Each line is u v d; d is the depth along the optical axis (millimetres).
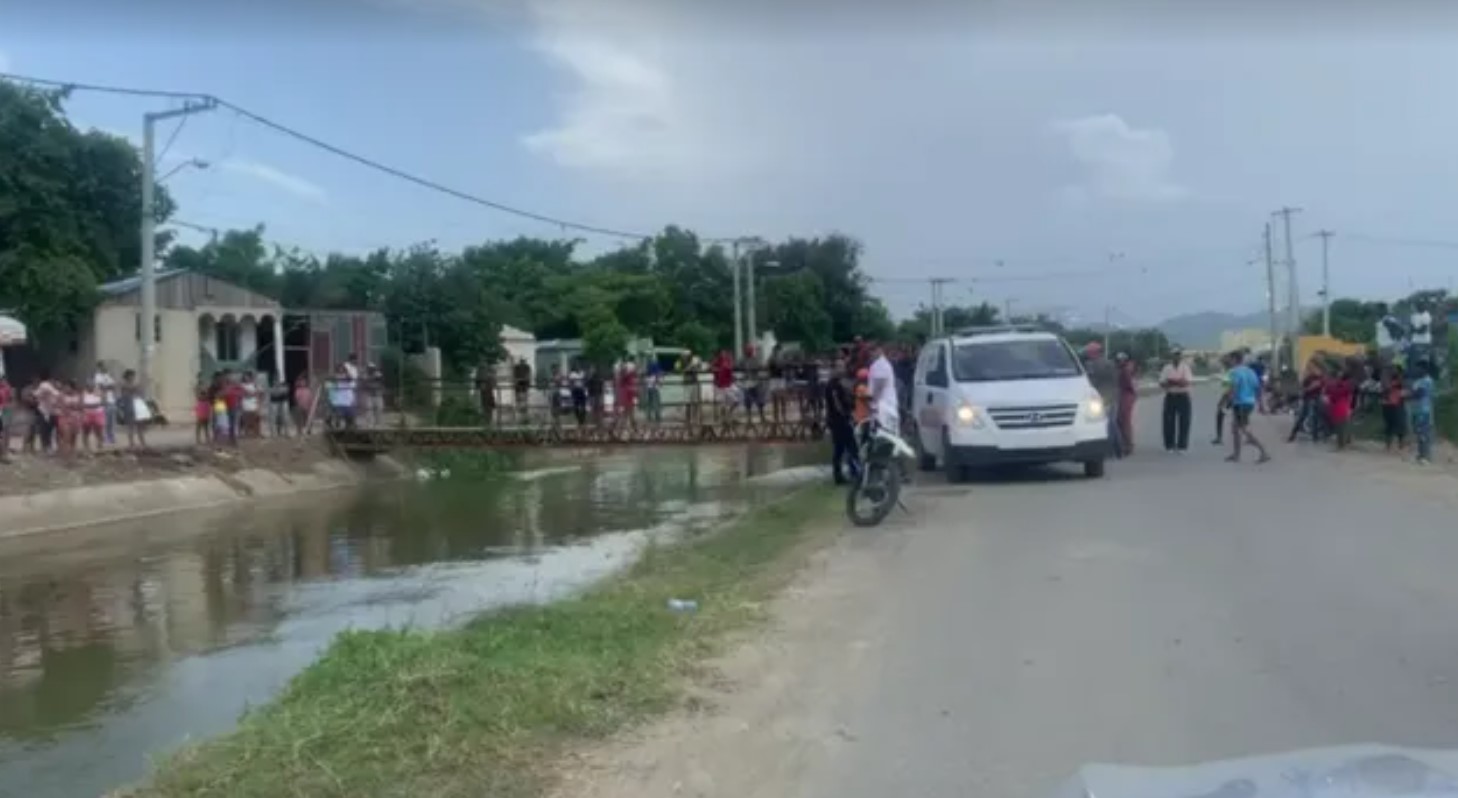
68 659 12258
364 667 7695
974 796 5609
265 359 43312
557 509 24094
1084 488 16828
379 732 6488
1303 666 7484
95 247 38312
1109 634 8469
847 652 8320
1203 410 44156
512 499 26781
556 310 64125
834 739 6500
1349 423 23453
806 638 8781
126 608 15195
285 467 29984
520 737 6441
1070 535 12742
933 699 7137
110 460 26375
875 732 6586
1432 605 8977
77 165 37594
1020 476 18844
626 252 72562
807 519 15695
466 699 6910
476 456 36188
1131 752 6082
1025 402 17578
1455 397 24719
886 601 9938
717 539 14859
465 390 38312
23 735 9289
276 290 53781
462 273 54250
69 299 36188
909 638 8641
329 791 5730
